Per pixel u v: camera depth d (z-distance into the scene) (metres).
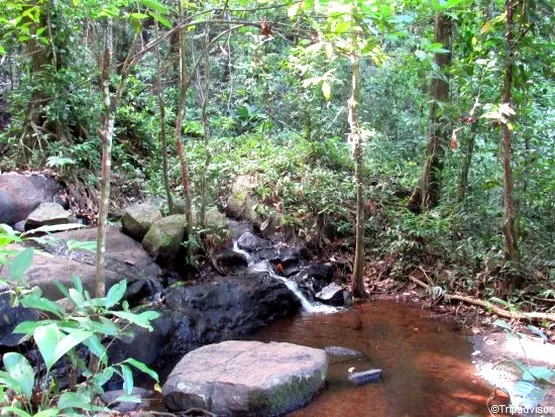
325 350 4.48
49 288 4.02
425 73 6.28
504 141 4.88
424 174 6.78
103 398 3.42
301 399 3.55
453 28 6.43
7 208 5.75
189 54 8.73
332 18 2.94
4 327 3.50
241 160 7.74
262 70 8.51
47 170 6.54
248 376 3.53
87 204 6.45
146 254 5.29
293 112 8.09
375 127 8.95
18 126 6.94
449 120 5.69
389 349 4.52
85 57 7.33
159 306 4.73
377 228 6.68
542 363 4.00
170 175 7.16
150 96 8.80
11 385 1.47
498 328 4.79
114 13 4.12
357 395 3.67
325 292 5.82
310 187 6.78
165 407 3.52
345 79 8.55
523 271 5.13
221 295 5.14
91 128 7.15
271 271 5.98
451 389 3.75
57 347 1.40
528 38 4.54
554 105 6.18
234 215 7.10
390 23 3.12
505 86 4.65
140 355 4.14
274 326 5.16
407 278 6.09
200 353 3.95
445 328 4.98
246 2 4.59
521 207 5.74
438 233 6.04
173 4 5.45
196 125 8.77
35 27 6.62
